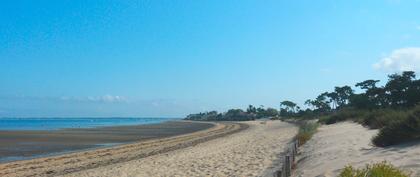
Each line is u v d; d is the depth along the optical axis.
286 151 25.27
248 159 23.19
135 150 35.03
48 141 46.53
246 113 198.88
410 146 15.29
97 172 20.92
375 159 13.35
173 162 23.86
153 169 20.95
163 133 69.56
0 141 45.12
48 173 21.84
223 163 21.94
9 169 23.48
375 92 73.44
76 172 21.59
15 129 82.06
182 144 41.16
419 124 16.25
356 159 14.18
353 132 30.33
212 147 35.16
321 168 13.91
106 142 46.69
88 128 91.06
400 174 9.24
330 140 25.53
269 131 64.19
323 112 118.88
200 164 22.03
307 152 21.25
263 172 17.34
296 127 68.31
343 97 125.38
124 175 19.31
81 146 40.75
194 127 101.00
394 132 17.08
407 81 69.44
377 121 31.27
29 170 23.06
